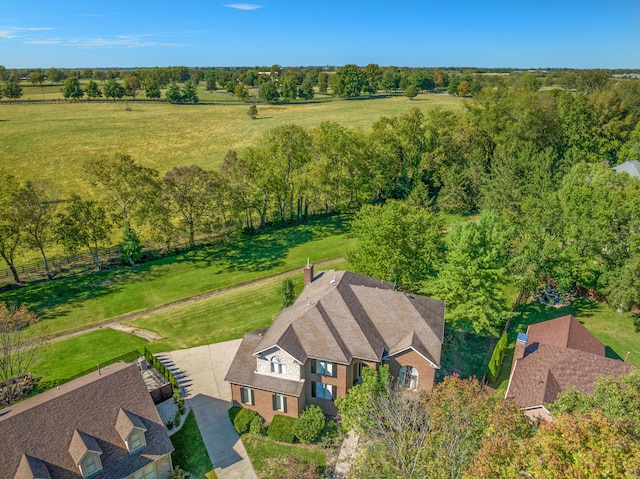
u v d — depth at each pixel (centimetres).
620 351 4253
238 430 3388
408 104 18712
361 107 18425
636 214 4691
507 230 5038
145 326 5050
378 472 2516
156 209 6588
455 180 8038
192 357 4391
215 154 13012
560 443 1817
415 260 4994
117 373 3072
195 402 3734
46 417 2709
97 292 5831
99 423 2827
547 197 5584
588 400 2469
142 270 6456
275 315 5075
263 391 3447
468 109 10238
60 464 2611
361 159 8162
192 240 7175
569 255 4888
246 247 7238
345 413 3173
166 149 13400
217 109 19375
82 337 4806
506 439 2034
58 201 6297
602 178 5344
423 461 2358
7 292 5788
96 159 6669
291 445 3281
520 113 9088
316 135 8019
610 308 4997
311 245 7231
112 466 2744
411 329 3638
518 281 4878
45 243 6284
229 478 3009
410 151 9150
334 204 8462
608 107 10088
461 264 4234
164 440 2964
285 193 7894
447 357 4234
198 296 5744
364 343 3491
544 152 8012
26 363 4109
